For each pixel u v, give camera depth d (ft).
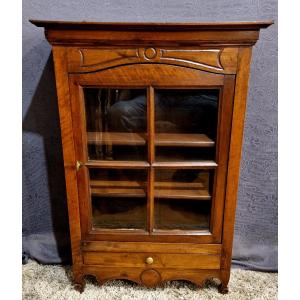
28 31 3.88
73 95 3.01
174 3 3.69
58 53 2.87
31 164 4.42
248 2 3.64
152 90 2.97
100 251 3.60
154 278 3.69
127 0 3.71
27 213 4.61
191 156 3.26
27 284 4.01
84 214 3.46
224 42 2.77
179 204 3.49
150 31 2.75
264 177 4.26
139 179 3.43
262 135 4.09
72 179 3.32
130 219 3.55
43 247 4.54
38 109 4.19
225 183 3.27
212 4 3.67
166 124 3.16
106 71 2.91
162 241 3.53
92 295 3.81
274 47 3.76
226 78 2.89
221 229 3.46
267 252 4.41
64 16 3.80
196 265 3.61
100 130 3.22
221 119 3.03
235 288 3.93
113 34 2.77
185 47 2.81
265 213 4.41
